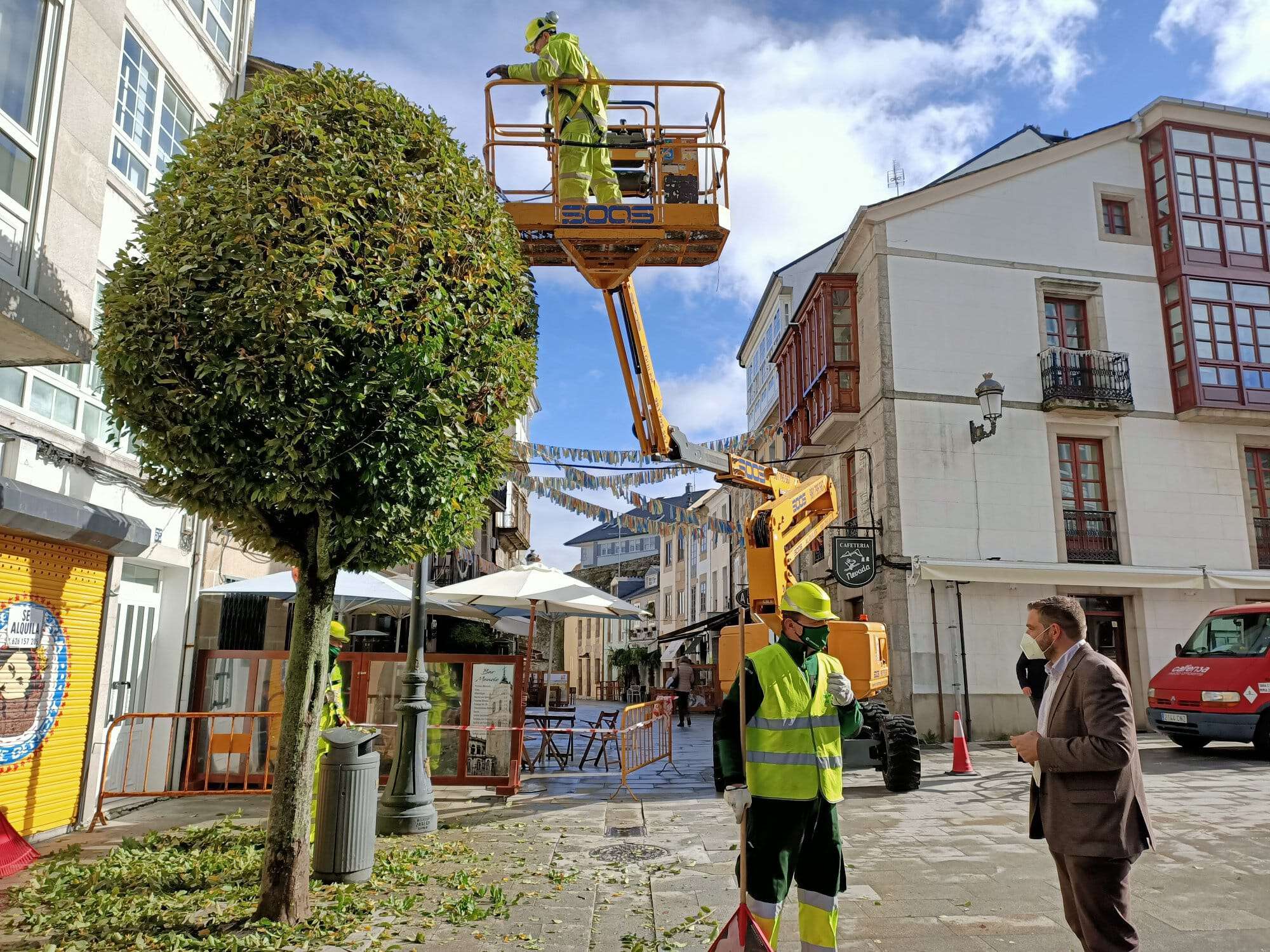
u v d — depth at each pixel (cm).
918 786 991
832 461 1925
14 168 608
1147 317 1784
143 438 464
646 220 859
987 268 1736
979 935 472
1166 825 744
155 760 927
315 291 428
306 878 502
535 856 663
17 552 663
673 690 2066
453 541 533
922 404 1647
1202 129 1847
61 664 721
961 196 1758
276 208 441
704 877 597
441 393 470
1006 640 1564
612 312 946
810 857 380
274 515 499
